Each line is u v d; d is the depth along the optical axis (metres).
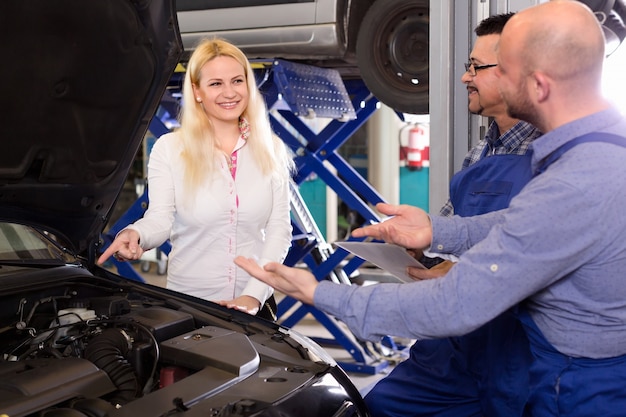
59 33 2.04
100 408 1.63
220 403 1.72
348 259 6.16
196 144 2.66
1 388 1.65
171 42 2.37
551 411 1.82
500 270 1.63
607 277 1.65
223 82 2.64
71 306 2.34
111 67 2.26
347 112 4.83
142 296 2.49
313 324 6.06
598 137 1.66
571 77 1.68
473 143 3.05
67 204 2.50
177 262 2.76
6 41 1.94
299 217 4.73
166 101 4.92
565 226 1.60
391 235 2.01
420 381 2.42
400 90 4.23
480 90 2.45
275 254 2.71
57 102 2.20
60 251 2.64
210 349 1.99
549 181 1.63
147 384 1.91
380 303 1.73
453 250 2.04
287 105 4.73
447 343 2.44
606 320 1.70
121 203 9.18
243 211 2.71
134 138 2.54
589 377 1.75
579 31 1.66
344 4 4.34
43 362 1.82
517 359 2.08
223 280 2.71
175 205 2.70
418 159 7.75
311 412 1.81
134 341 2.04
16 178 2.26
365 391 4.38
